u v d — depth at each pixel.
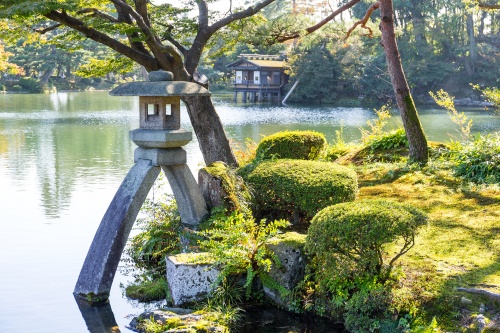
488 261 5.54
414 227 4.93
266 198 6.95
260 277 5.68
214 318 5.18
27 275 6.59
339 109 37.59
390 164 9.84
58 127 24.09
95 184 11.91
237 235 5.76
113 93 6.26
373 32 11.59
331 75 42.44
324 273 5.29
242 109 37.12
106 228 6.07
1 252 7.42
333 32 11.47
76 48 10.52
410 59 40.91
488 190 8.05
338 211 5.11
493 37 44.22
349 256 5.07
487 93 12.06
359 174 9.50
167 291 5.93
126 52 9.27
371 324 4.90
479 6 13.03
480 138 9.89
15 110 33.22
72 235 8.20
